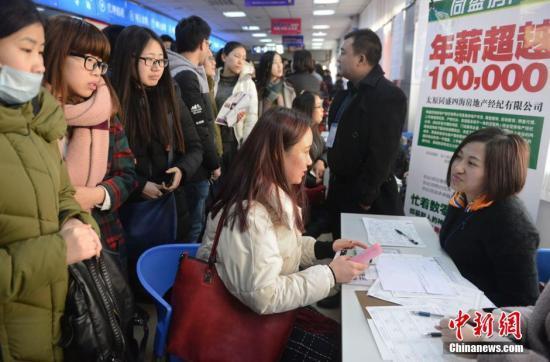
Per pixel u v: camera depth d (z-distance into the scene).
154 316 2.03
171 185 1.84
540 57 1.70
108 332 0.98
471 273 1.40
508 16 1.82
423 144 2.39
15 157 0.81
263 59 3.53
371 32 2.15
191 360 1.08
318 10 9.80
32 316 0.88
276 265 1.08
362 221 1.79
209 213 1.27
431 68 2.29
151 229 1.76
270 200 1.12
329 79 7.79
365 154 2.19
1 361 0.87
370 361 0.88
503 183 1.27
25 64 0.80
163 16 9.55
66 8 4.79
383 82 2.10
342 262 1.23
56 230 0.90
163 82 1.83
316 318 1.36
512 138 1.28
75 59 1.23
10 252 0.79
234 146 3.07
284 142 1.14
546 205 2.00
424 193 2.41
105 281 1.03
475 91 2.02
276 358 1.09
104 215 1.45
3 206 0.79
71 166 1.30
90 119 1.30
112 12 6.23
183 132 1.99
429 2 2.28
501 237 1.26
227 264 1.07
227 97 3.18
